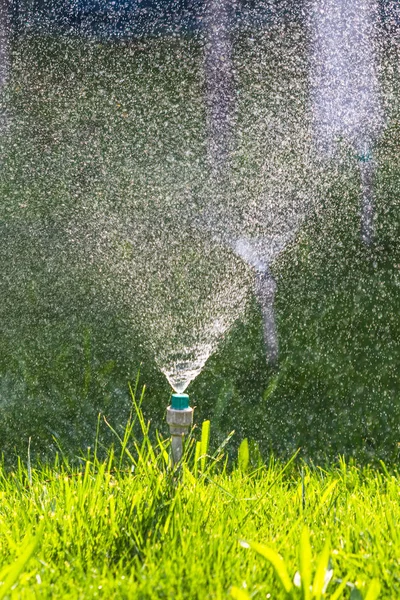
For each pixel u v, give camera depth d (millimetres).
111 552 3613
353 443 6426
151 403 6977
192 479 4258
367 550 3596
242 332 7934
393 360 7512
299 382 7242
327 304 8398
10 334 8008
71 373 7402
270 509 4215
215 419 6719
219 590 3156
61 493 4164
